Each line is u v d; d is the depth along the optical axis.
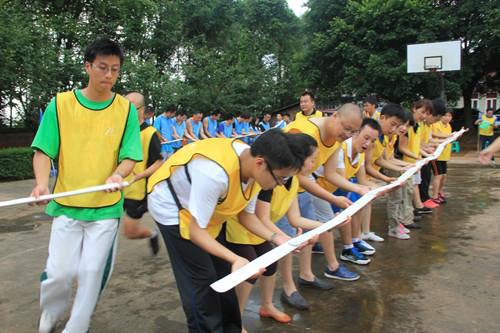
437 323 2.55
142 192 3.22
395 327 2.50
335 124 2.67
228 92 20.45
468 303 2.82
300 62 19.55
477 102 39.12
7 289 3.09
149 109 4.24
